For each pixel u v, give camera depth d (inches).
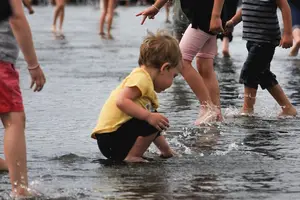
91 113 713.6
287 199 414.6
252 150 543.2
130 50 1387.8
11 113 427.5
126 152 513.7
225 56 1279.5
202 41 682.2
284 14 705.0
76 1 4156.0
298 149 546.3
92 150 547.8
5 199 419.2
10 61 426.3
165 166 494.3
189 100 798.5
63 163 505.7
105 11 1744.6
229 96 818.2
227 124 655.1
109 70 1063.0
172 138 590.6
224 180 456.1
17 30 421.1
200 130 626.8
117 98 509.4
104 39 1653.5
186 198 415.8
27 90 862.5
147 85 512.4
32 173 474.6
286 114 706.8
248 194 424.8
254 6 710.5
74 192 429.4
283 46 710.5
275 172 476.7
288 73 1023.6
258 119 682.2
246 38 716.7
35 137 597.3
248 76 714.8
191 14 681.6
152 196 419.5
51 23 2283.5
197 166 493.7
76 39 1652.3
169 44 522.9
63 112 718.5
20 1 421.1
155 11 697.0
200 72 698.8
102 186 442.3
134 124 511.2
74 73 1023.0
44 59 1208.2
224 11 721.6
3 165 482.6
